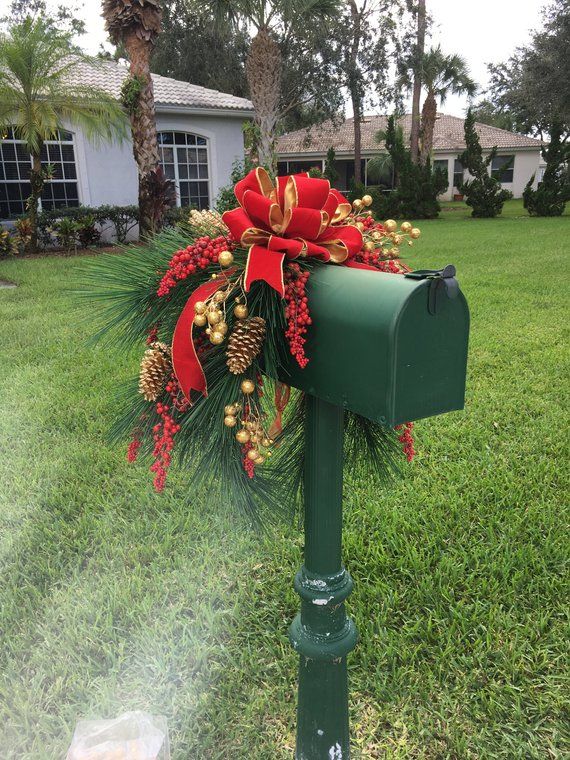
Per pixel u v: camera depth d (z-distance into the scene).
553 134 19.86
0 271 8.87
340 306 0.91
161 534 2.49
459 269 8.56
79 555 2.36
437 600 2.06
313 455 1.19
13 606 2.10
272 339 1.03
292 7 14.66
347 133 30.94
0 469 3.04
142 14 9.92
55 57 10.61
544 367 4.36
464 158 20.52
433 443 3.20
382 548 2.33
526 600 2.08
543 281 7.51
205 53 25.28
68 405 3.77
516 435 3.31
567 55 22.64
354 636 1.32
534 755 1.55
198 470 1.16
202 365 1.08
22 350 4.88
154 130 10.56
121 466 3.03
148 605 2.07
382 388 0.85
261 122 15.49
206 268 1.07
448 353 0.87
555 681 1.77
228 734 1.65
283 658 1.87
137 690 1.77
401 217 20.81
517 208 25.59
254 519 1.19
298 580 1.29
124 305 1.24
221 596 2.13
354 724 1.67
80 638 1.94
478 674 1.79
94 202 12.76
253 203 0.97
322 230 1.03
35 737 1.63
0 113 10.59
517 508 2.59
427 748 1.60
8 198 12.28
